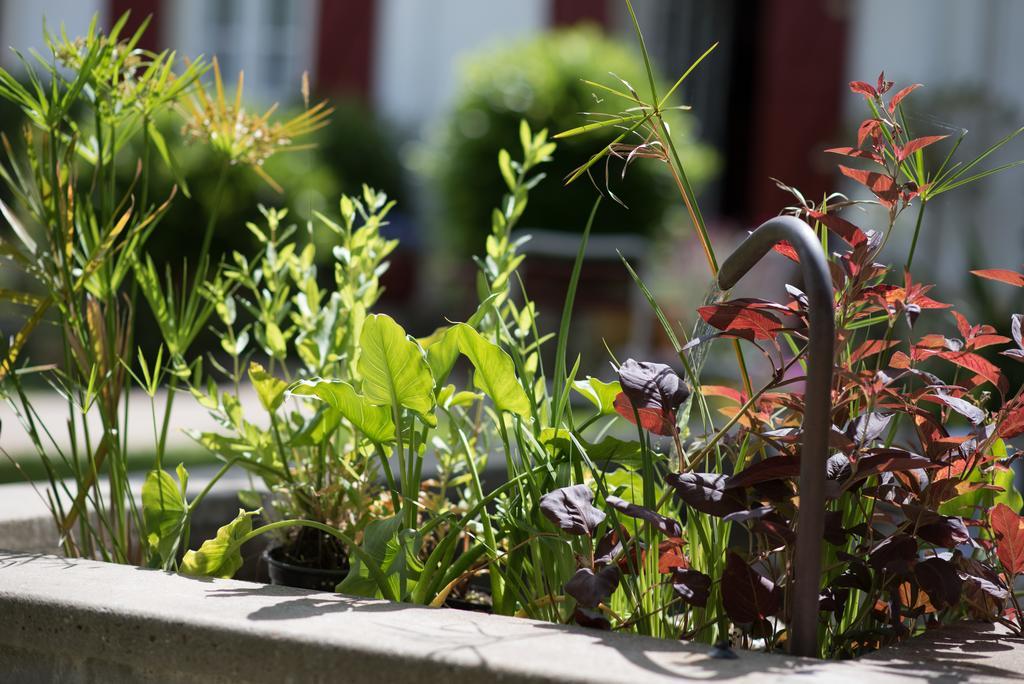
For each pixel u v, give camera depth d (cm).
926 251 704
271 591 107
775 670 87
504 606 121
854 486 109
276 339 158
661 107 121
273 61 846
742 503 102
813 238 97
